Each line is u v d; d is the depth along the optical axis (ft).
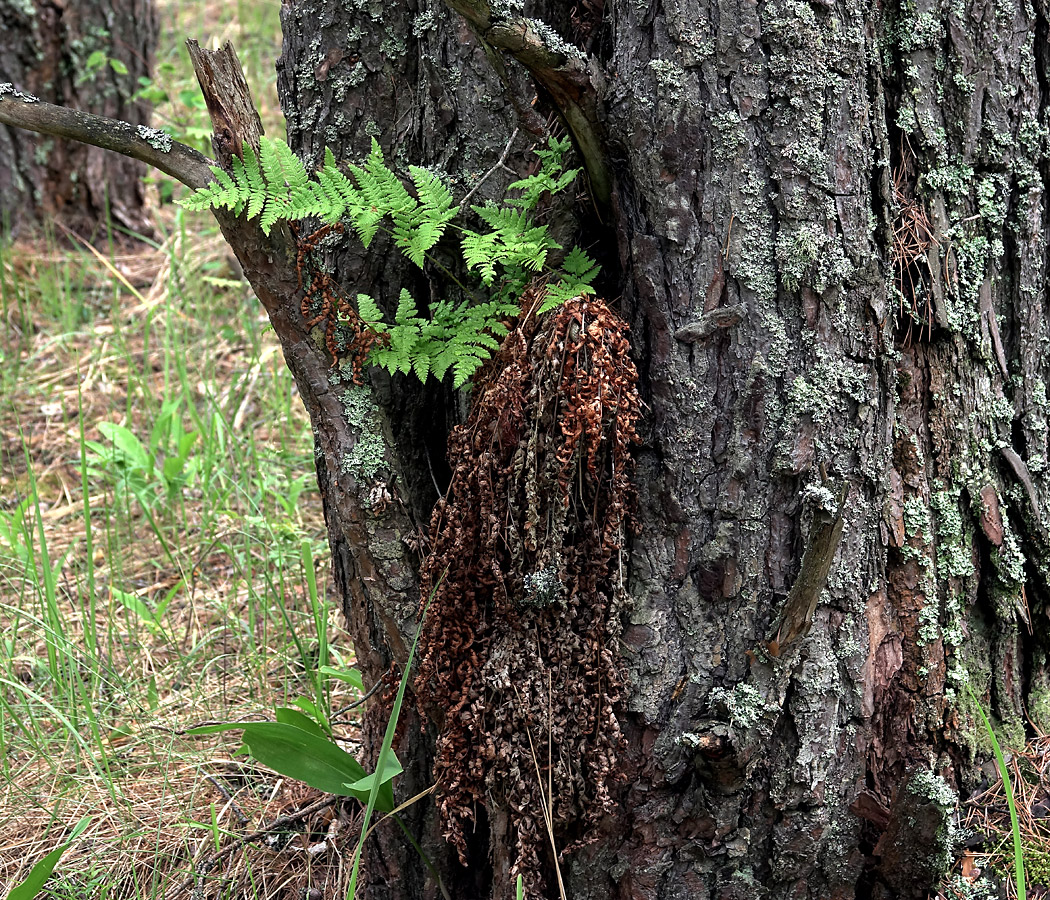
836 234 5.93
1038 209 7.02
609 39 6.25
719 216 5.88
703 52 5.72
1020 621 7.45
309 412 6.58
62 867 8.05
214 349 16.07
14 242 18.60
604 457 6.07
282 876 7.92
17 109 5.84
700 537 6.23
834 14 5.74
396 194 6.05
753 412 6.04
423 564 6.39
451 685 6.45
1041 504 7.33
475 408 6.28
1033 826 7.06
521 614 6.21
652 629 6.34
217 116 5.71
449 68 6.46
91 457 13.83
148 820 8.50
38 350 16.21
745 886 6.58
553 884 6.72
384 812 6.93
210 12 28.89
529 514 5.94
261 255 6.03
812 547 5.76
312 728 7.04
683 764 6.41
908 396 6.66
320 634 9.27
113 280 18.11
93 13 18.88
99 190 19.27
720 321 5.94
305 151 6.93
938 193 6.59
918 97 6.44
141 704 9.84
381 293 6.90
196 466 12.94
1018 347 7.19
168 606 11.46
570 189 6.39
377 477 6.42
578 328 5.75
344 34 6.62
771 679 6.22
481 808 7.16
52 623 9.66
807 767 6.43
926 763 6.82
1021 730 7.53
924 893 6.55
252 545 12.16
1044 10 6.68
